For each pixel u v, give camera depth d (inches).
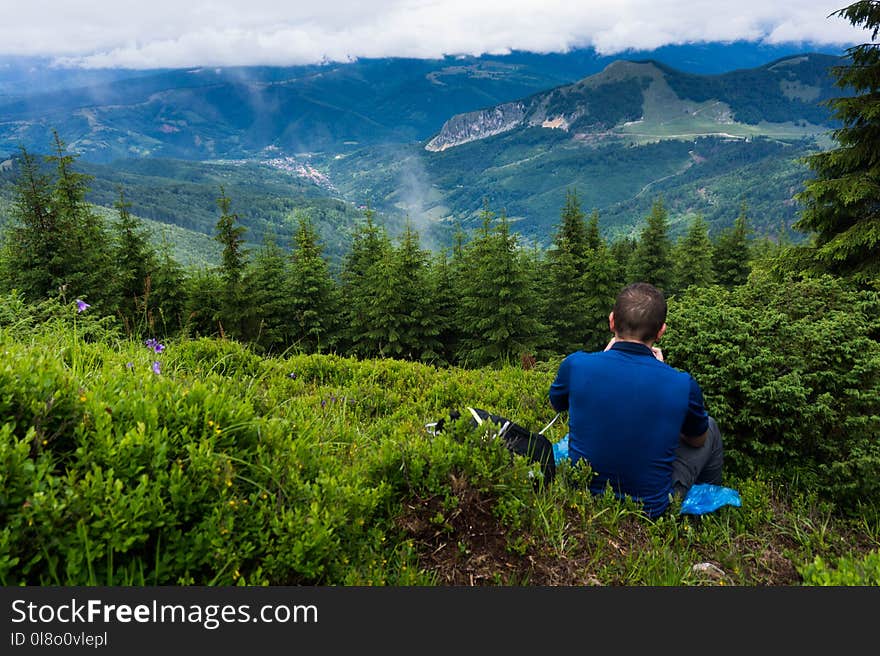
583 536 113.9
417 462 109.3
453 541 103.4
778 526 137.9
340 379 253.8
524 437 134.0
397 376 260.1
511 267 1004.6
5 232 668.7
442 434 119.7
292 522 81.9
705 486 139.7
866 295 207.9
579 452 132.5
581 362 133.3
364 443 145.7
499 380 263.1
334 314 1182.9
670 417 122.4
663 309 127.8
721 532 128.3
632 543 116.2
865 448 147.6
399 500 108.2
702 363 169.3
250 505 83.7
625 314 128.1
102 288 707.4
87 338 197.9
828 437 159.2
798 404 154.2
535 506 113.9
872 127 494.9
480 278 1043.9
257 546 81.4
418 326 1142.3
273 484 89.4
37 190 674.8
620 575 103.8
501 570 99.0
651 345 132.0
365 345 1146.0
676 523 126.5
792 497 153.4
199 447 82.4
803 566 118.0
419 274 1130.0
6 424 69.8
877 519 145.6
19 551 64.5
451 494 108.1
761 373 160.4
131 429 79.4
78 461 74.8
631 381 123.9
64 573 68.2
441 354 1180.5
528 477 116.8
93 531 67.9
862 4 479.2
